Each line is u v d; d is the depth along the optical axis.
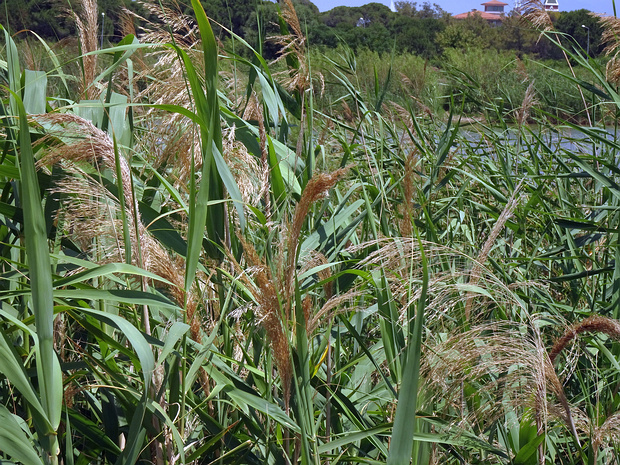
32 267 1.39
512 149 5.38
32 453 1.45
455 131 4.39
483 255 2.33
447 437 1.91
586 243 3.39
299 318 1.78
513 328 1.95
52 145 2.18
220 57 2.99
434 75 6.91
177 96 2.44
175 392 1.96
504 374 2.16
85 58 2.77
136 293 1.77
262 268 1.72
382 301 2.19
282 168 3.06
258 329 2.30
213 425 2.00
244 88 3.57
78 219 1.95
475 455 2.29
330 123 4.54
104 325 2.21
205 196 1.86
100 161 2.03
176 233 2.31
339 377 2.47
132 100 2.64
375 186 3.42
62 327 2.16
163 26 2.63
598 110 5.41
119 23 2.93
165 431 1.85
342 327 2.79
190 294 1.93
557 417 1.79
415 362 1.48
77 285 2.03
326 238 2.86
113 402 2.11
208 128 2.18
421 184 4.56
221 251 2.31
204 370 1.98
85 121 1.82
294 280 1.82
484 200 4.96
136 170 2.75
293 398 1.92
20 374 1.45
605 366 2.71
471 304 2.15
